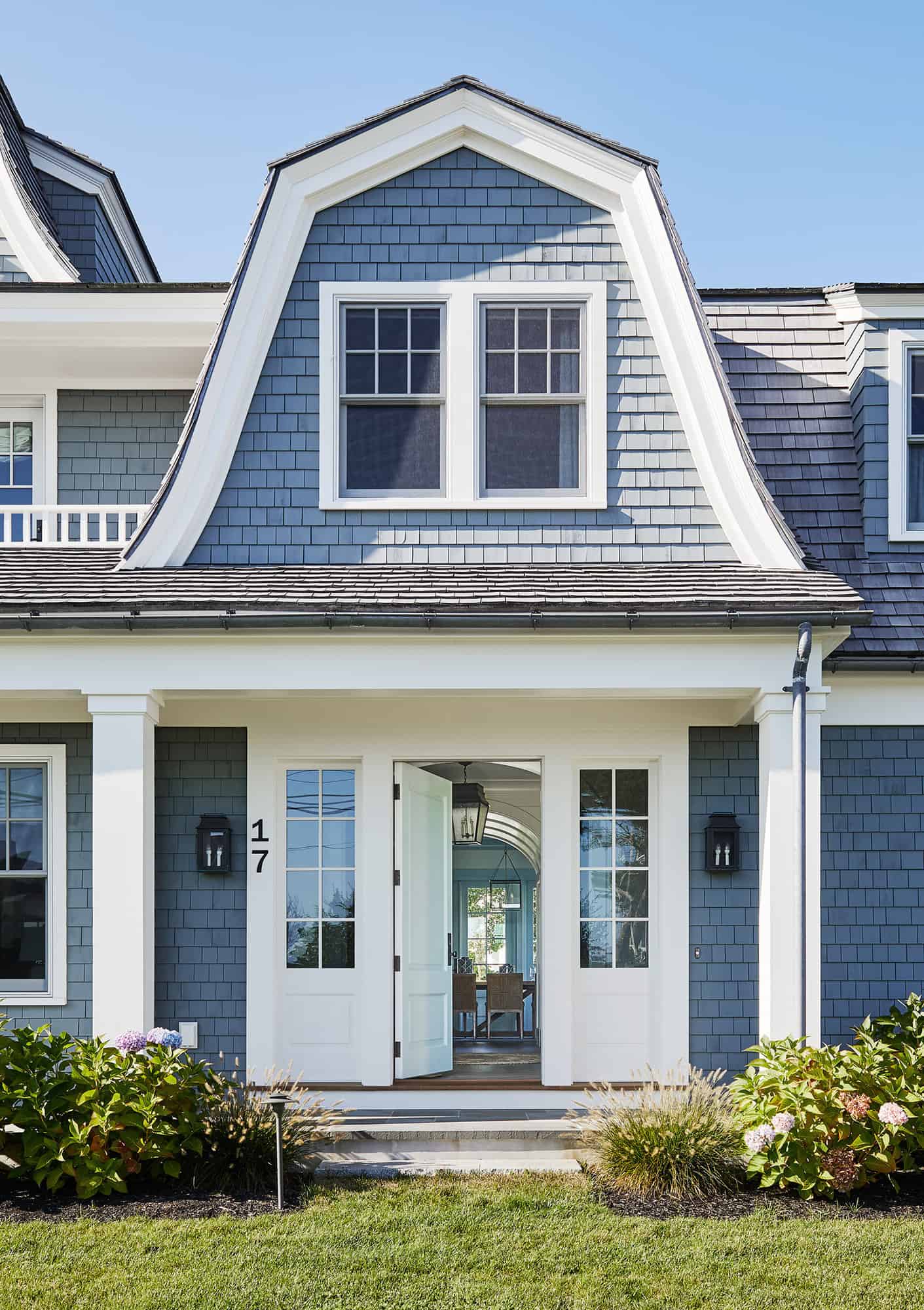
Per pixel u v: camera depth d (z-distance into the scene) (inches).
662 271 344.2
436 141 347.3
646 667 303.9
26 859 351.9
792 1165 258.8
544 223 347.9
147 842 302.8
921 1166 273.0
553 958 353.7
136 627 292.4
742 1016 347.3
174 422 397.7
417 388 346.6
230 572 324.2
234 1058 345.7
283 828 362.0
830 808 346.6
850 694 346.9
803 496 369.1
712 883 351.3
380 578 319.0
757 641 303.6
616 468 343.3
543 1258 225.0
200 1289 210.7
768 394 384.8
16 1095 260.7
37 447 398.9
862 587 352.8
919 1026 302.4
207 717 353.7
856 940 343.9
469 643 303.1
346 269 345.7
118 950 294.7
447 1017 389.4
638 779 368.5
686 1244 232.1
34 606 290.5
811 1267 221.6
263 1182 263.4
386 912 354.6
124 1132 259.0
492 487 346.0
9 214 417.1
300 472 341.4
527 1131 311.0
